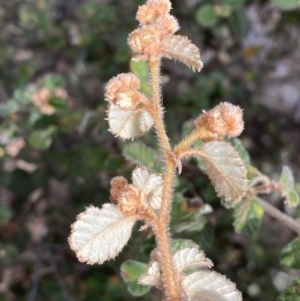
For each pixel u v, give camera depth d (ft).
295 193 0.40
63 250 0.78
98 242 0.26
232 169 0.26
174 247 0.34
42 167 0.76
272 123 0.92
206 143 0.26
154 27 0.26
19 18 1.02
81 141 0.63
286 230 0.79
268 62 0.93
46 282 0.76
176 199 0.40
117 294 0.71
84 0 1.08
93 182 0.77
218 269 0.72
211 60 0.92
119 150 0.57
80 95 1.02
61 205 0.87
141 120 0.29
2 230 0.78
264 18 0.89
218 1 0.70
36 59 1.00
